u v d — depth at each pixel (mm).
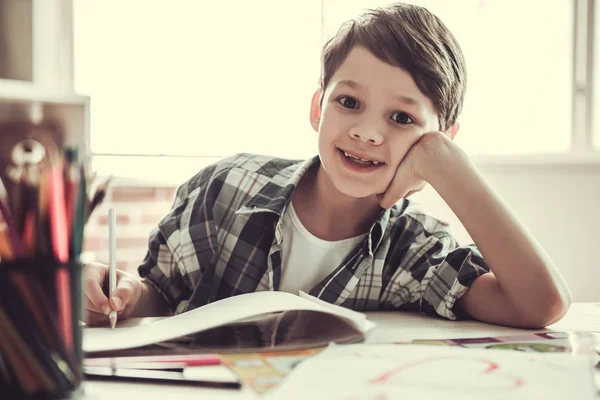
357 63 870
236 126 2354
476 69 2268
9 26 1928
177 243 1020
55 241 369
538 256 729
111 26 2193
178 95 2295
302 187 1040
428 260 925
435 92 875
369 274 973
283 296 643
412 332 635
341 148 885
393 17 884
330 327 593
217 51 2328
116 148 2225
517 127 2225
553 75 2160
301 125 2395
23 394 359
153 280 1029
